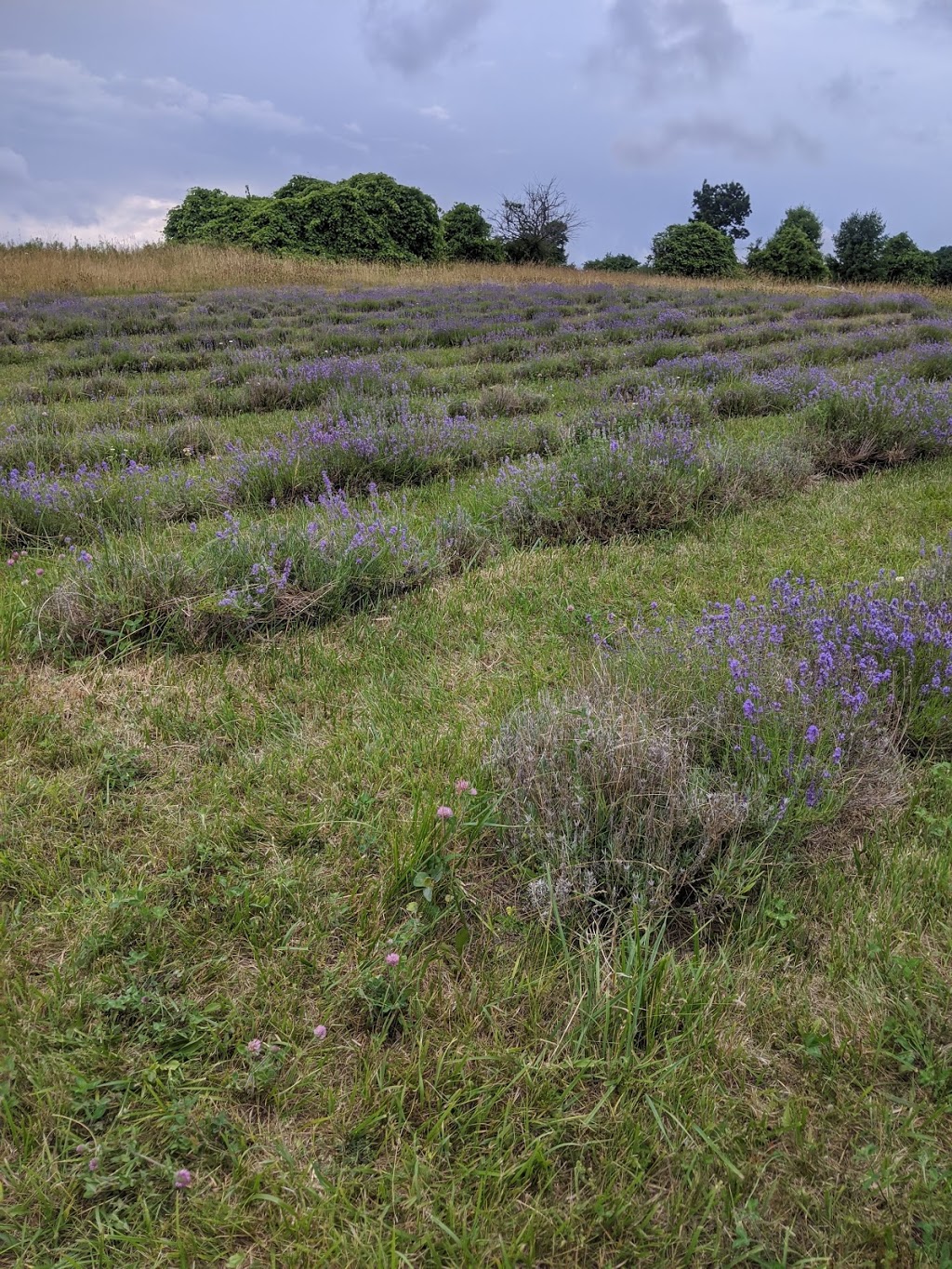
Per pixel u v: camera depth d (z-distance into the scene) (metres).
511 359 14.25
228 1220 1.68
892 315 19.98
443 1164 1.80
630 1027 2.00
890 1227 1.65
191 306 19.73
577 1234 1.67
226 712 3.36
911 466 7.07
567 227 40.31
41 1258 1.62
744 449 6.70
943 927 2.39
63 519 5.38
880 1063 2.03
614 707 2.95
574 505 5.47
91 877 2.50
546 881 2.42
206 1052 2.02
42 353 14.42
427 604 4.46
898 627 3.57
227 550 4.38
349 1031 2.11
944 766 2.97
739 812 2.57
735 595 4.50
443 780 2.88
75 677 3.65
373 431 7.03
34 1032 2.02
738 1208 1.73
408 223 35.25
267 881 2.50
